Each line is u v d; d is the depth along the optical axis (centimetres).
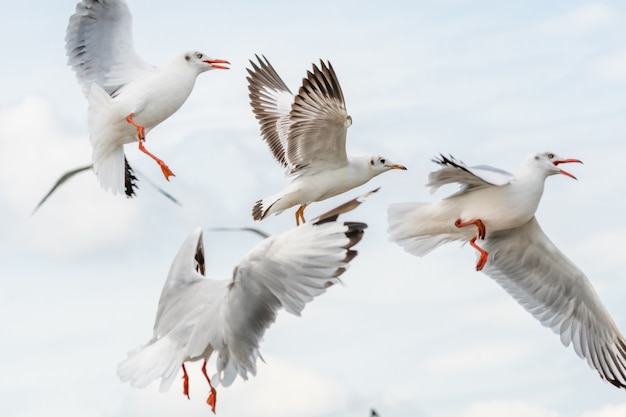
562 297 1459
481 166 1330
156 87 1412
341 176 1483
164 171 1405
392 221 1368
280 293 858
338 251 836
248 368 895
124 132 1412
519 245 1445
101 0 1488
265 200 1488
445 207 1346
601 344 1445
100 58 1491
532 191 1330
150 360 904
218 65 1439
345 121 1433
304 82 1430
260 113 1734
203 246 969
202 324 897
